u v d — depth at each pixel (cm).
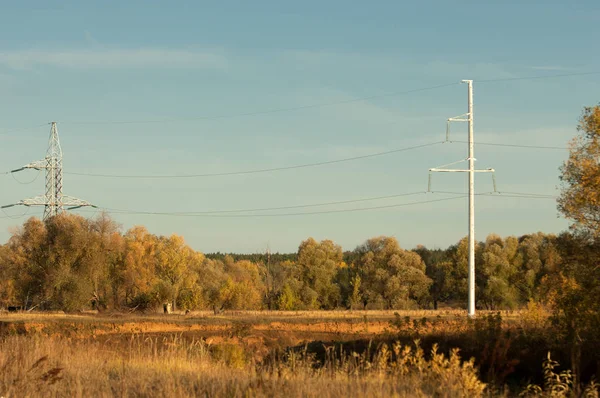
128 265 8169
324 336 4588
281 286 10619
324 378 1455
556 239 2759
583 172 2717
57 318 5547
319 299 11200
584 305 2262
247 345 3123
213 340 4138
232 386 1332
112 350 2198
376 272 10638
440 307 11669
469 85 5188
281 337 4400
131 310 7875
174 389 1323
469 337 2194
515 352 1972
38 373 1496
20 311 7388
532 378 1842
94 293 7675
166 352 2025
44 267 7581
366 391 1298
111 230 7962
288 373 1553
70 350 1959
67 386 1413
